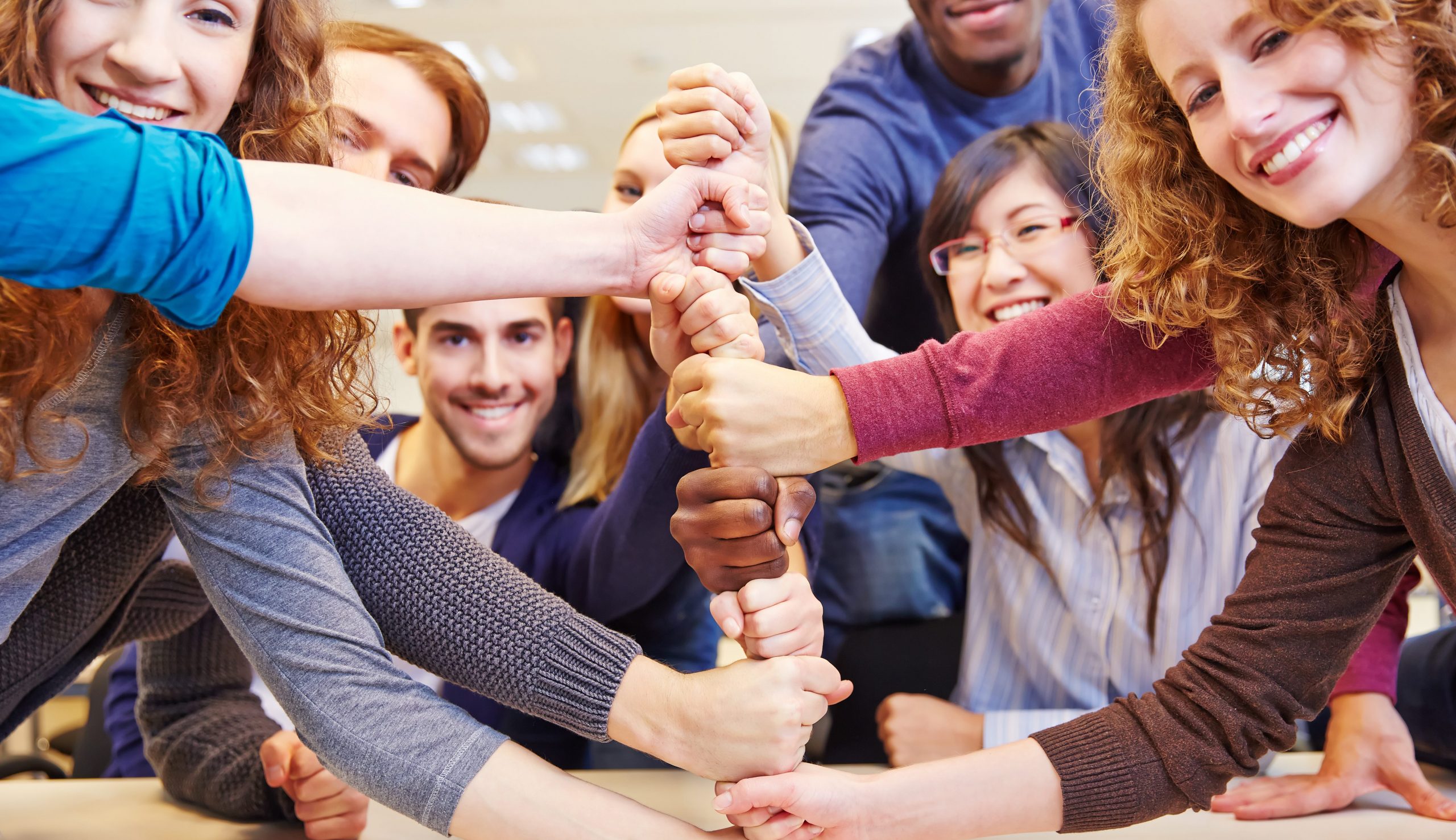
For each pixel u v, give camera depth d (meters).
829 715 1.81
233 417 0.83
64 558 0.94
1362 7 0.67
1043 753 0.90
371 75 1.51
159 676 1.23
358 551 0.91
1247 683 0.88
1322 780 1.21
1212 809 1.19
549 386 1.81
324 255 0.65
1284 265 0.85
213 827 1.10
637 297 0.90
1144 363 0.91
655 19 3.41
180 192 0.60
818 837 0.85
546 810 0.79
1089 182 1.10
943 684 1.78
